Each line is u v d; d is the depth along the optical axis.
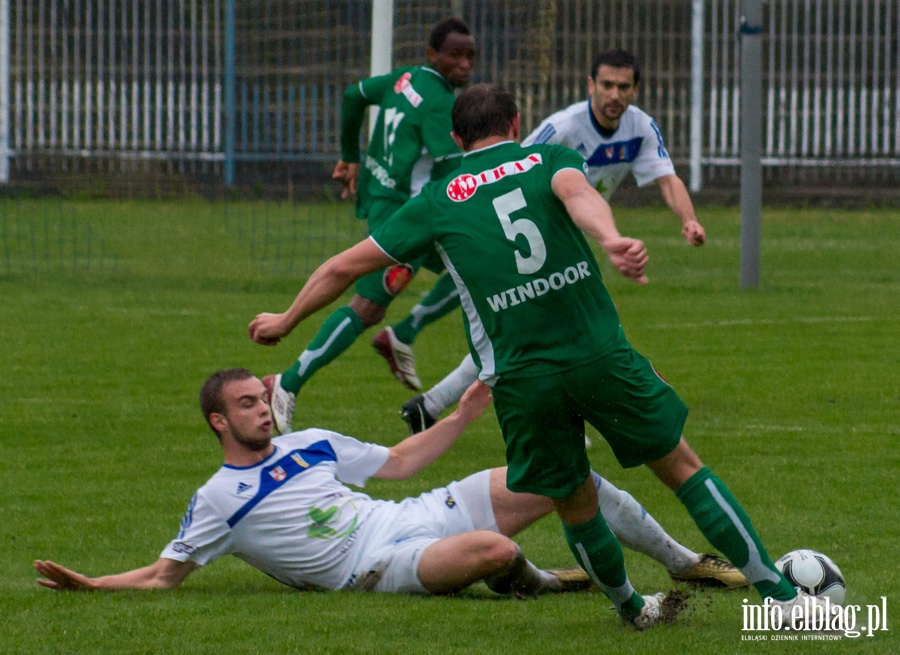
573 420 14.34
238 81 79.19
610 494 16.47
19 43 77.94
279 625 14.95
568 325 13.96
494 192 14.25
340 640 14.37
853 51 77.06
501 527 17.16
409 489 22.45
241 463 16.66
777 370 32.62
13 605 15.90
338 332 25.83
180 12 78.06
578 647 14.05
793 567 15.44
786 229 68.50
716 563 16.97
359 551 16.67
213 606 15.85
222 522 16.52
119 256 56.94
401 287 26.09
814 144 78.75
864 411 28.00
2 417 27.84
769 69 78.06
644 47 77.94
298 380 25.69
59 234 63.19
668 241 63.72
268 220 68.50
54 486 22.55
